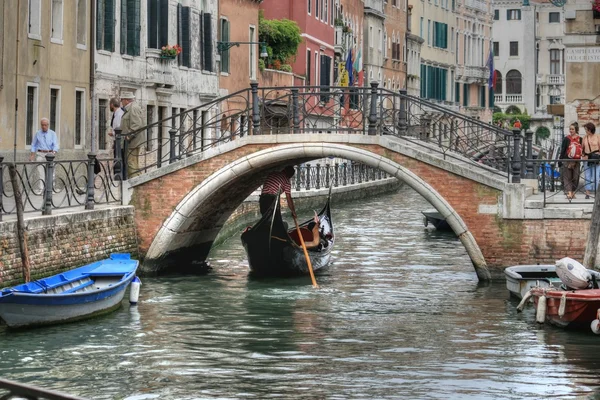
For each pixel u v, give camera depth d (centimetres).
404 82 8131
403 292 2198
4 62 2602
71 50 2969
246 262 2655
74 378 1478
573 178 2330
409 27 8388
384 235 3403
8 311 1680
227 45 4178
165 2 3572
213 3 4088
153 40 3494
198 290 2194
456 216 2217
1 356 1576
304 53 5550
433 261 2734
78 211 2091
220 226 2597
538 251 2191
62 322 1786
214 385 1457
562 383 1478
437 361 1599
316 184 4591
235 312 1962
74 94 2997
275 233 2394
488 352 1655
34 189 2073
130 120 2350
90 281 1939
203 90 3997
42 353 1598
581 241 2172
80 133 3052
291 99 2316
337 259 2766
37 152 2375
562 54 11306
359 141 2269
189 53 3819
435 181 2228
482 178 2202
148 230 2339
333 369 1549
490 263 2216
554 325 1834
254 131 2309
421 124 2355
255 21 4684
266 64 5041
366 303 2072
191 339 1725
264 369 1546
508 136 2230
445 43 9144
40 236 1911
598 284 1880
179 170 2320
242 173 2311
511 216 2195
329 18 6131
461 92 9594
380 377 1508
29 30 2744
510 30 11212
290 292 2197
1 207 1825
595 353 1647
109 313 1906
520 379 1498
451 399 1402
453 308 2011
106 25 3188
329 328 1831
